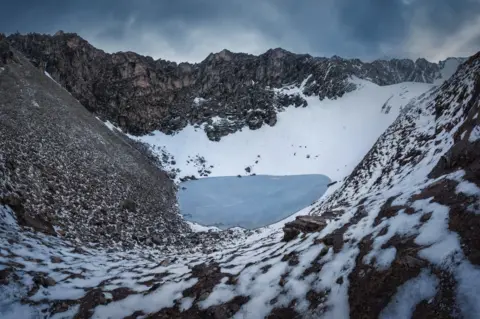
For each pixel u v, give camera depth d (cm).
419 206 837
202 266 1151
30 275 991
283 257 1002
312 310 694
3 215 1353
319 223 1194
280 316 720
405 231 758
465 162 1031
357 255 791
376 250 755
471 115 1432
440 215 738
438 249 630
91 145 3297
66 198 1997
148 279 1126
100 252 1568
